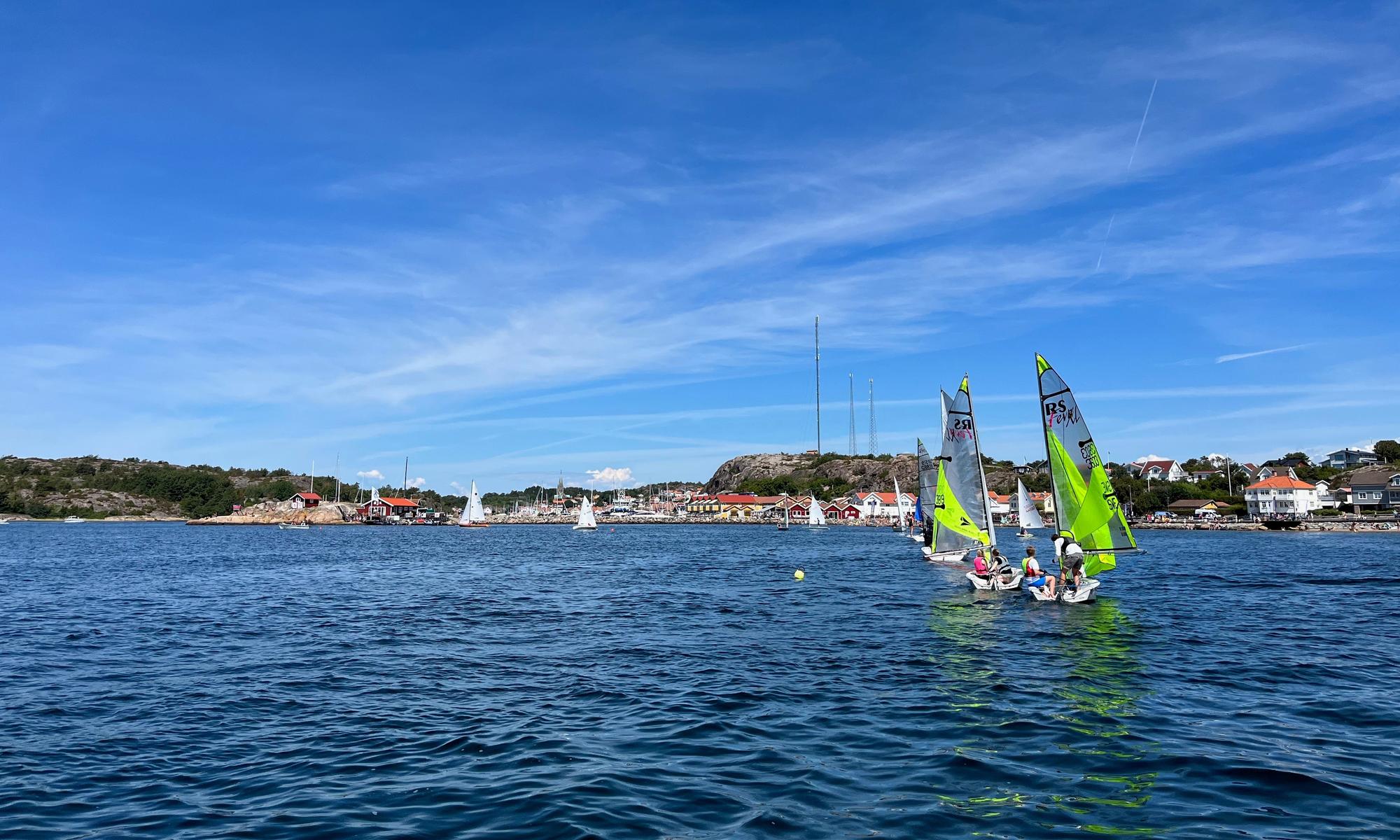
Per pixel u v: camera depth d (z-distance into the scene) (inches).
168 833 391.9
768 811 409.1
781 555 2955.2
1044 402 1274.6
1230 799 418.9
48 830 397.1
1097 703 626.8
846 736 546.3
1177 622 1058.1
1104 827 384.2
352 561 2819.9
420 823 398.6
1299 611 1171.3
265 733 573.0
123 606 1405.0
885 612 1192.2
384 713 625.0
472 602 1440.7
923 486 2348.7
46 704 663.1
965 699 643.5
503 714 619.2
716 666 800.3
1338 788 434.6
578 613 1261.1
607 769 481.1
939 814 402.6
